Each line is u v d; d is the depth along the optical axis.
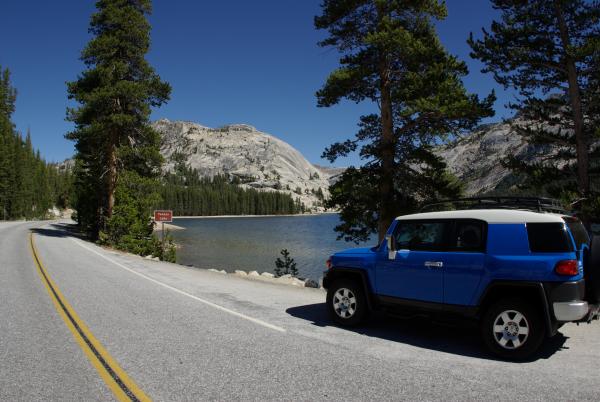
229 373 4.96
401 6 16.84
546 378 4.82
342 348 5.96
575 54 15.16
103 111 30.38
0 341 6.26
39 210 108.38
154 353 5.71
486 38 17.66
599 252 5.54
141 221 26.48
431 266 6.22
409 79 15.45
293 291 11.06
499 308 5.57
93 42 29.45
